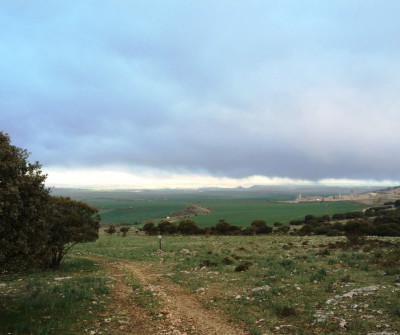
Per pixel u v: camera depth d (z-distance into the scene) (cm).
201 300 1477
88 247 4478
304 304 1256
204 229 8306
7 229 1080
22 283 1862
